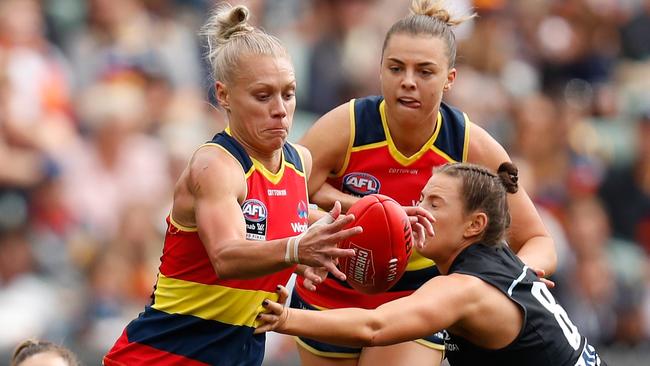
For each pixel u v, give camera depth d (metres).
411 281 18.42
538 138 36.97
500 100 37.75
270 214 15.42
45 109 33.34
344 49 36.97
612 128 40.09
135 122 33.62
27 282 30.58
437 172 16.31
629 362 30.39
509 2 41.59
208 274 15.34
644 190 38.56
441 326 15.23
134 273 31.08
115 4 35.97
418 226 15.84
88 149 33.06
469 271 15.71
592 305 34.69
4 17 33.62
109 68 34.69
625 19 44.50
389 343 15.08
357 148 18.14
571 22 42.41
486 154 18.25
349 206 17.98
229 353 15.61
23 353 17.97
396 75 17.36
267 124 15.08
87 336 29.69
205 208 14.64
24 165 31.77
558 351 15.92
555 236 34.34
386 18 38.53
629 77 43.00
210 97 34.69
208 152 15.02
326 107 36.34
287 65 15.20
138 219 31.52
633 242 38.12
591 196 37.59
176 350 15.65
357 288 15.98
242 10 15.47
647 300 36.16
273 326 14.47
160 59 35.59
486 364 16.02
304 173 16.23
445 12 17.75
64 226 31.73
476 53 38.38
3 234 30.91
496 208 16.06
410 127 17.64
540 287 16.17
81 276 31.02
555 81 41.41
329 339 14.82
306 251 13.73
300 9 38.41
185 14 38.00
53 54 35.00
